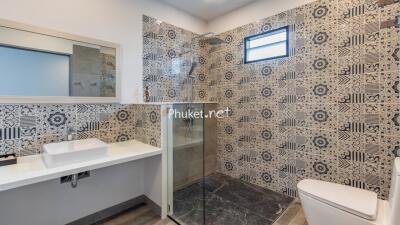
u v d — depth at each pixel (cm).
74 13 180
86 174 183
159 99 247
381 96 167
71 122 181
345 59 184
